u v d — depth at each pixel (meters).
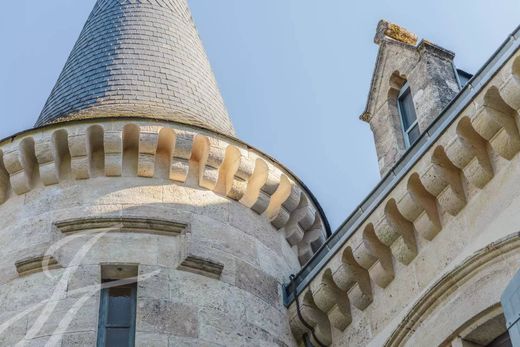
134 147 19.95
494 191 16.30
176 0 25.91
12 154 19.77
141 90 22.03
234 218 19.84
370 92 21.88
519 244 15.40
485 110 16.30
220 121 22.44
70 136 19.73
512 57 16.20
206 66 24.22
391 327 17.31
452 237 16.78
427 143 17.19
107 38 23.88
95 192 19.39
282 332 18.72
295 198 20.83
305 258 21.00
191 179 19.95
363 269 18.25
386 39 21.97
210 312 17.95
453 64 21.08
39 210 19.23
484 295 15.76
